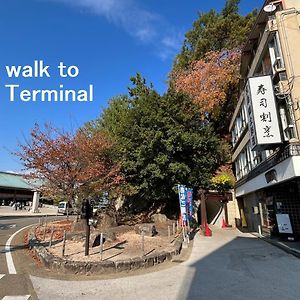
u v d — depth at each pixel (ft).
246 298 18.42
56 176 46.80
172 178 58.34
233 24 90.58
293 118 34.24
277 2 39.65
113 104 81.25
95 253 30.66
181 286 21.30
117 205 73.92
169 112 62.03
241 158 70.08
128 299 18.78
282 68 36.40
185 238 41.34
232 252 35.09
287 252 34.42
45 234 44.62
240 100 60.85
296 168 31.89
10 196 149.07
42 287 21.31
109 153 56.59
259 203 55.98
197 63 89.92
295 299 18.16
